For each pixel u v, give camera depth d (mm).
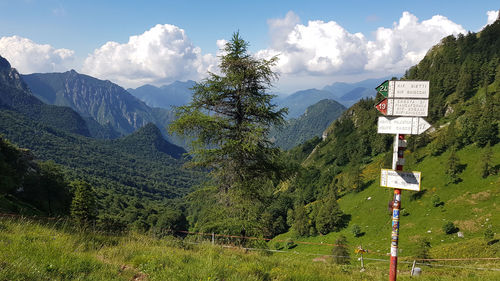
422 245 42156
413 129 6270
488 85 127312
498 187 68375
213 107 13594
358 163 131125
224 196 13836
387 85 6520
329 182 124375
